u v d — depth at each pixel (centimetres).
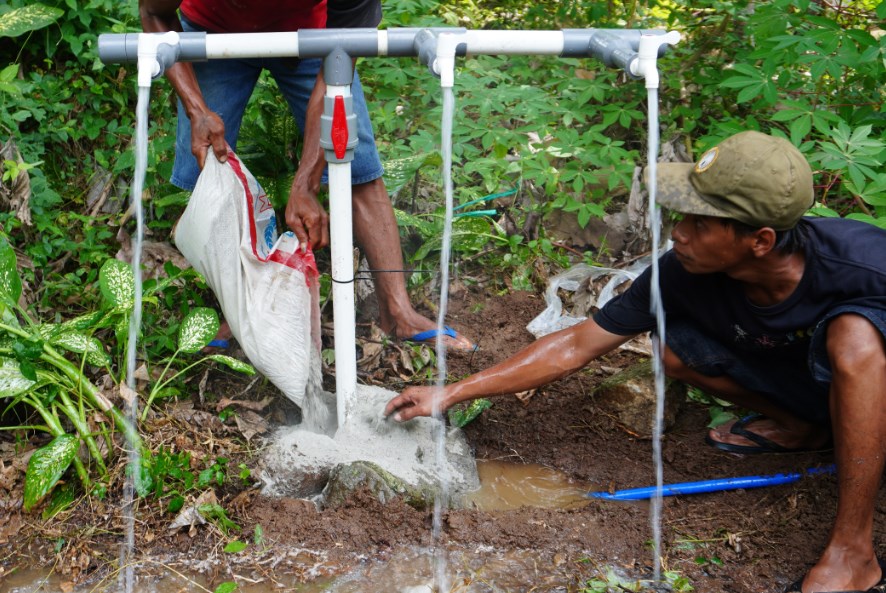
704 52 485
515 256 412
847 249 251
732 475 306
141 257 386
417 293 396
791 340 270
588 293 387
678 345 295
